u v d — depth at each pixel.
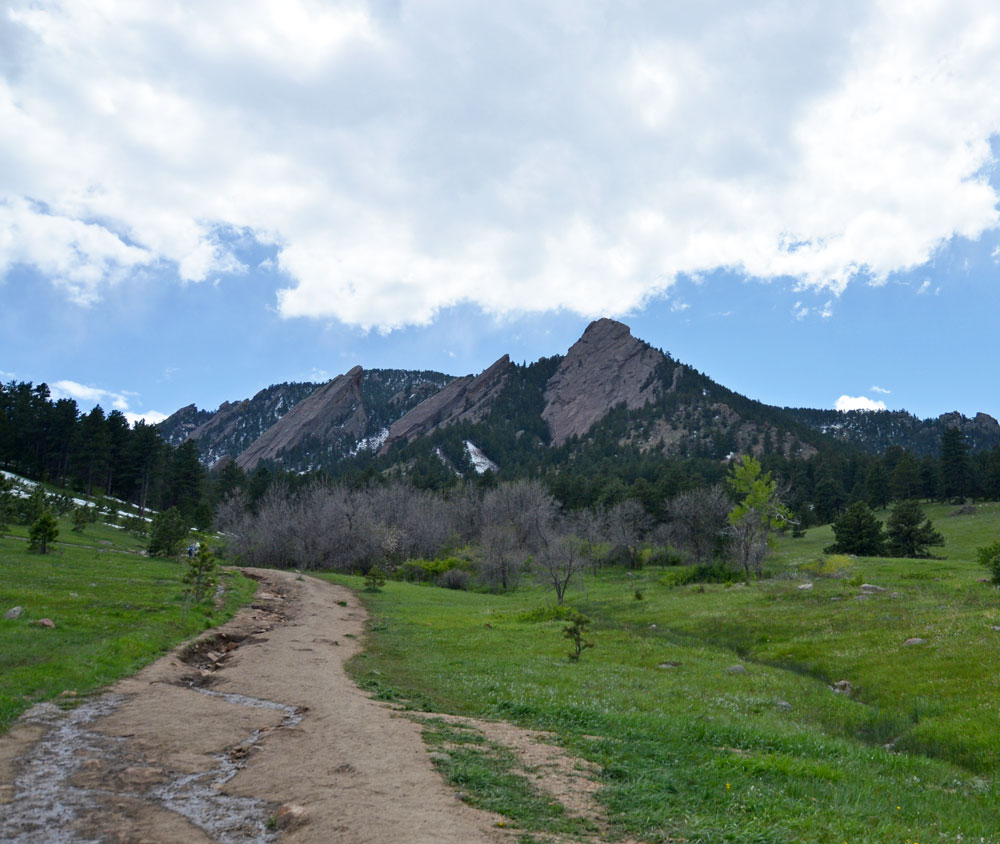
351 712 15.88
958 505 130.25
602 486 151.50
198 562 35.88
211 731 14.06
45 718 14.20
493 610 51.78
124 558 59.81
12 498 70.06
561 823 9.18
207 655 25.66
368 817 8.84
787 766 12.48
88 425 120.62
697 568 67.69
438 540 106.06
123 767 11.38
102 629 24.67
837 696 22.39
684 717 17.48
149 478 124.94
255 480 147.88
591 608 51.69
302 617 39.62
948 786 13.07
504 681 22.28
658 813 9.69
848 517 87.69
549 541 82.62
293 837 8.43
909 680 22.84
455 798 9.91
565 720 16.53
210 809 9.57
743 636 35.62
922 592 40.91
